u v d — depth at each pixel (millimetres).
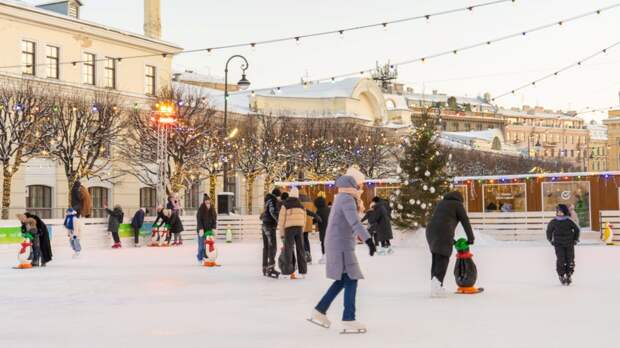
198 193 59625
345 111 72000
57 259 24766
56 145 44219
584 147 167000
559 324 9992
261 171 56406
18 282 16812
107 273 19031
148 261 23500
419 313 11125
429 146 31812
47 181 47969
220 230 39812
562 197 34844
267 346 8617
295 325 10172
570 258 14906
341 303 12391
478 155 86188
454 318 10602
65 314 11469
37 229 21391
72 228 24953
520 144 153750
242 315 11148
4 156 41906
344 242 9562
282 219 17000
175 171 48469
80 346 8734
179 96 50812
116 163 51781
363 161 60781
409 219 31422
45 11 48469
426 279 16391
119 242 33156
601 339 8844
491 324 10031
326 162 58812
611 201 33969
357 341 8875
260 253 27359
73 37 50656
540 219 34562
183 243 37531
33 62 48344
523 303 12195
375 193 37906
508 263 20875
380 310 11477
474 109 150500
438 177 31578
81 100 46875
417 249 29172
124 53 54375
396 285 15133
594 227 34219
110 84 53406
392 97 91625
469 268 13594
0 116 41906
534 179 35281
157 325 10250
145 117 49438
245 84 42469
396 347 8461
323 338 9117
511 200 35719
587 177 34406
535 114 164125
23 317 11195
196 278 17359
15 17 46781
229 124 56781
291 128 60125
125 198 52906
